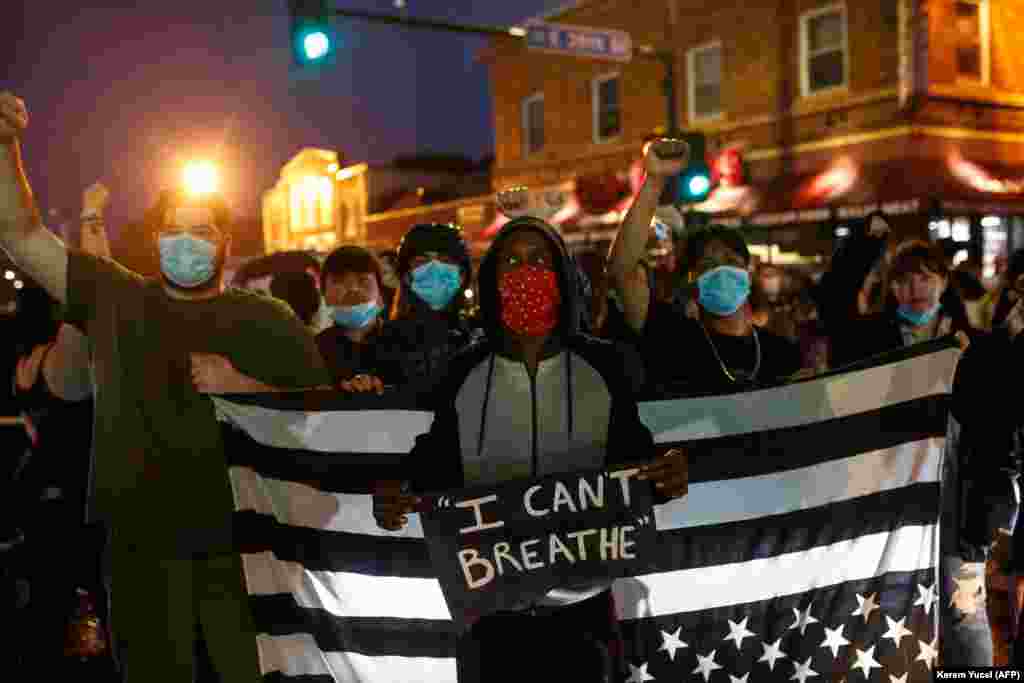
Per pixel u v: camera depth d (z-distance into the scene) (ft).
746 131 67.31
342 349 17.19
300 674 13.23
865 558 13.53
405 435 13.24
